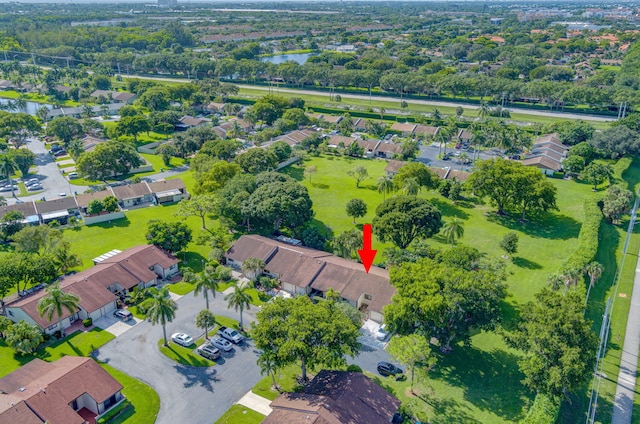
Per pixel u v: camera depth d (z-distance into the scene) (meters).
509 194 141.62
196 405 75.94
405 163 175.38
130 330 93.88
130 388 79.12
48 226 124.06
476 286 82.69
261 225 138.25
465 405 76.56
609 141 188.12
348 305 94.25
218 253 117.25
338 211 149.75
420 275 86.69
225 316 98.06
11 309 94.19
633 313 100.62
